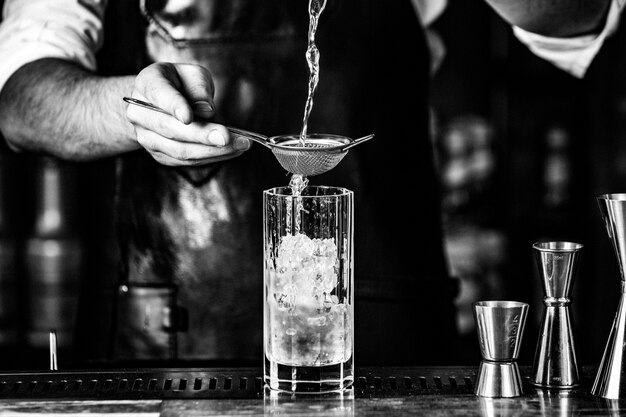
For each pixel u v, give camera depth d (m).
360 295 2.11
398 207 2.13
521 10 2.16
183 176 2.08
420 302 2.13
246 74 2.08
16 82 2.02
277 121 2.09
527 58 2.88
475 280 2.90
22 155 2.74
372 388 1.33
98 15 2.14
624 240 1.28
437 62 2.87
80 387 1.35
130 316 2.15
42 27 2.08
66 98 1.96
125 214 2.12
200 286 2.12
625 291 1.30
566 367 1.33
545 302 1.34
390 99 2.12
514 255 2.91
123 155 2.09
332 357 1.31
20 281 2.79
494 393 1.29
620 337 1.29
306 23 2.07
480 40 2.86
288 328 1.30
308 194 1.36
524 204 2.92
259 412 1.23
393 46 2.11
